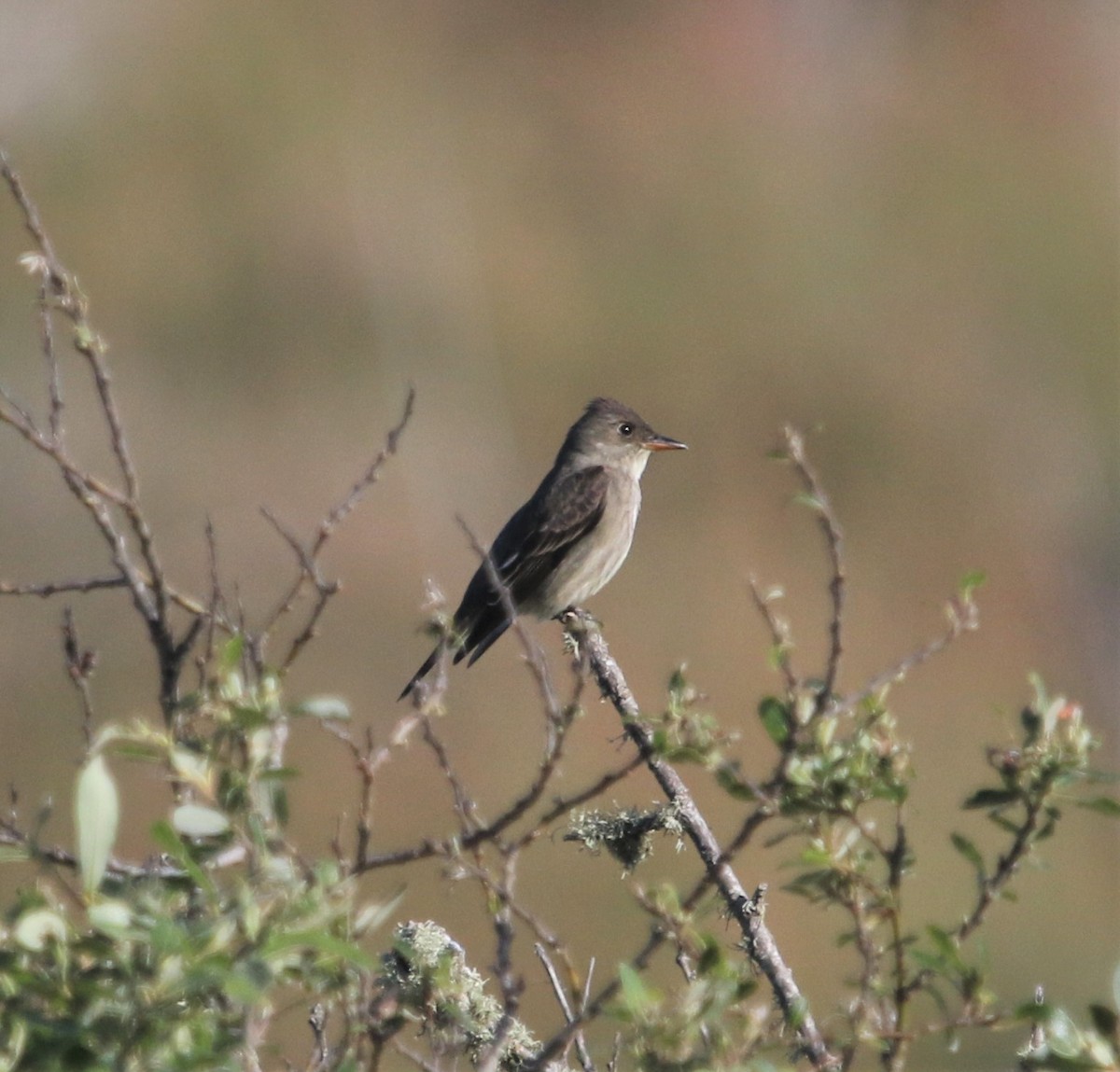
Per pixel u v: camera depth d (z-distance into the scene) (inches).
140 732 142.3
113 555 181.0
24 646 610.5
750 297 946.7
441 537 754.2
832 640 160.2
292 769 143.6
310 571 184.7
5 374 778.2
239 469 778.2
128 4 1011.9
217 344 877.8
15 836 168.1
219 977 123.6
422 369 885.8
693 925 155.5
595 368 908.0
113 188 953.5
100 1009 128.7
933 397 897.5
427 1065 153.7
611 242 981.2
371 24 1074.1
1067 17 1130.0
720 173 1013.2
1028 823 163.8
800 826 163.9
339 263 930.1
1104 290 986.7
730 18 1117.1
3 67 971.9
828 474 844.6
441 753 161.2
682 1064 135.0
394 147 1021.8
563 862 462.9
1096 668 751.1
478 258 949.2
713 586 708.0
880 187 1023.0
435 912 428.1
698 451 827.4
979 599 772.6
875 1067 197.2
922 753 620.1
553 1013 398.6
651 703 613.6
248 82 997.8
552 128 1061.8
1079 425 901.2
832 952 458.6
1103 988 493.4
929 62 1121.4
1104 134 1086.4
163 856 162.4
